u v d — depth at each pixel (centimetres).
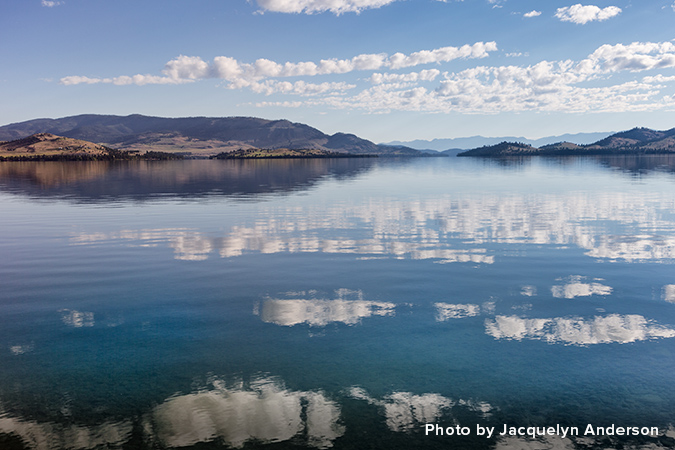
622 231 2627
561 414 780
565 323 1178
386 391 852
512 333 1114
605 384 871
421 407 801
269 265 1867
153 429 742
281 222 3073
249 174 11262
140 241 2431
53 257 2053
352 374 916
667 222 2939
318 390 858
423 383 880
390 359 979
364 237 2508
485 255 2025
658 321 1186
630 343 1049
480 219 3148
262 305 1351
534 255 2016
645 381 880
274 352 1020
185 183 7681
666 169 11450
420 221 3080
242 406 805
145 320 1232
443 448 689
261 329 1158
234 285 1572
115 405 815
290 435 722
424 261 1916
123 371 940
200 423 756
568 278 1625
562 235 2514
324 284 1573
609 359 971
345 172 12300
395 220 3136
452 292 1464
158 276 1702
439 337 1095
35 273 1761
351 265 1856
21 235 2647
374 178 8956
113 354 1020
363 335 1111
